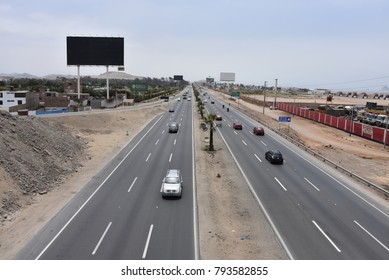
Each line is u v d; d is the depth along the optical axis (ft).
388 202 93.40
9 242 65.10
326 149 178.09
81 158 131.75
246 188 100.37
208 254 61.77
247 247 65.26
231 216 79.97
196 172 115.44
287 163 132.46
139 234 69.15
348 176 117.39
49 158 113.70
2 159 93.50
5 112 125.90
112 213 79.66
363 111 353.72
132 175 110.83
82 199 88.48
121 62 309.63
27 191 89.81
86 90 454.40
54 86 533.14
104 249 62.64
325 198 94.32
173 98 511.81
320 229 74.49
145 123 240.12
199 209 83.25
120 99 375.86
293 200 91.81
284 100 600.39
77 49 306.14
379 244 68.23
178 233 70.03
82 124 205.05
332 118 278.67
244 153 147.43
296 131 240.32
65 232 69.51
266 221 77.87
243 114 314.35
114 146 156.46
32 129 128.26
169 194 88.99
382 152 184.85
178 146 158.92
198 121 251.39
